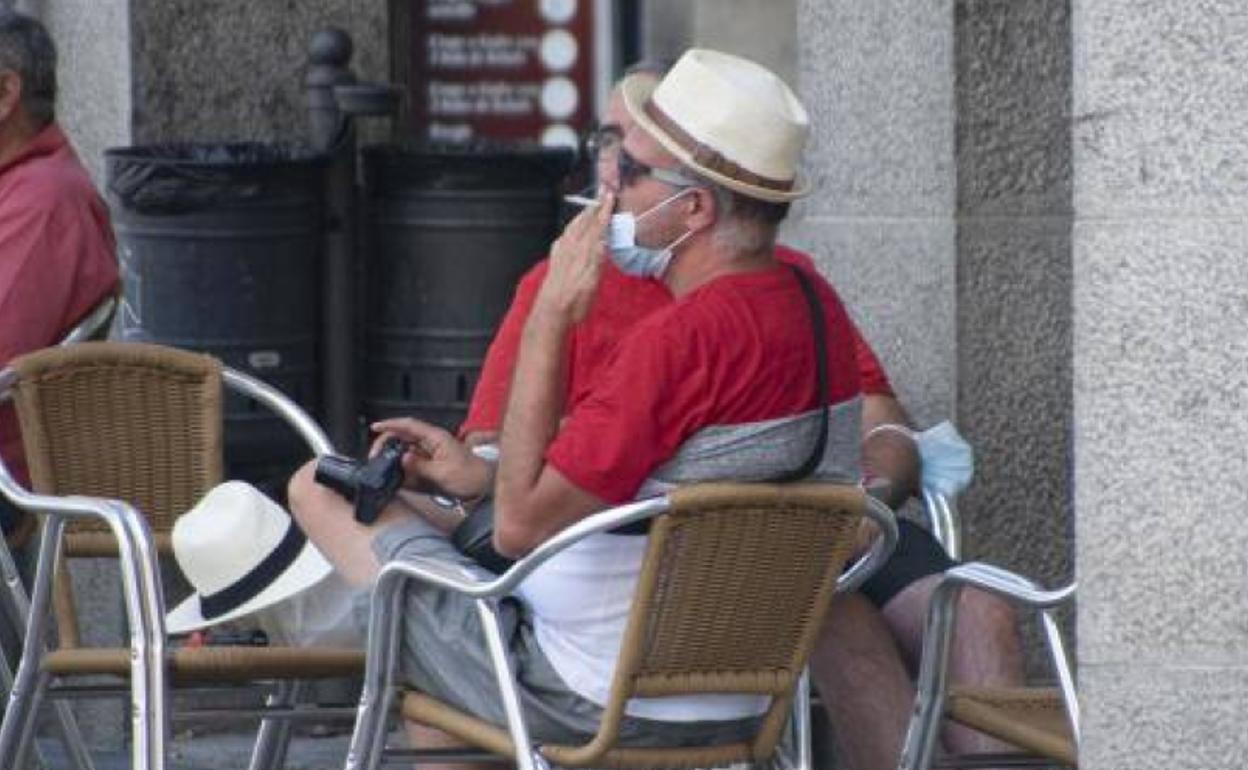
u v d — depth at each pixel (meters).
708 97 18.59
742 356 18.36
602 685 18.62
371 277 29.45
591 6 34.31
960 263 25.02
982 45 24.81
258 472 29.06
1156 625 17.47
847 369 19.11
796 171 18.89
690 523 17.97
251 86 30.33
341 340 29.36
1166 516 17.38
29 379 22.55
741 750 19.09
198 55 30.05
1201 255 17.17
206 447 23.09
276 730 22.67
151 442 23.05
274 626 20.97
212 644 23.86
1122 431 17.38
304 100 30.55
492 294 29.12
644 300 21.06
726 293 18.52
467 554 19.55
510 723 18.36
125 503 21.67
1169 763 17.53
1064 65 24.86
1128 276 17.27
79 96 30.69
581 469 18.16
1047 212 25.05
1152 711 17.52
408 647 19.34
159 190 28.06
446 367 29.20
